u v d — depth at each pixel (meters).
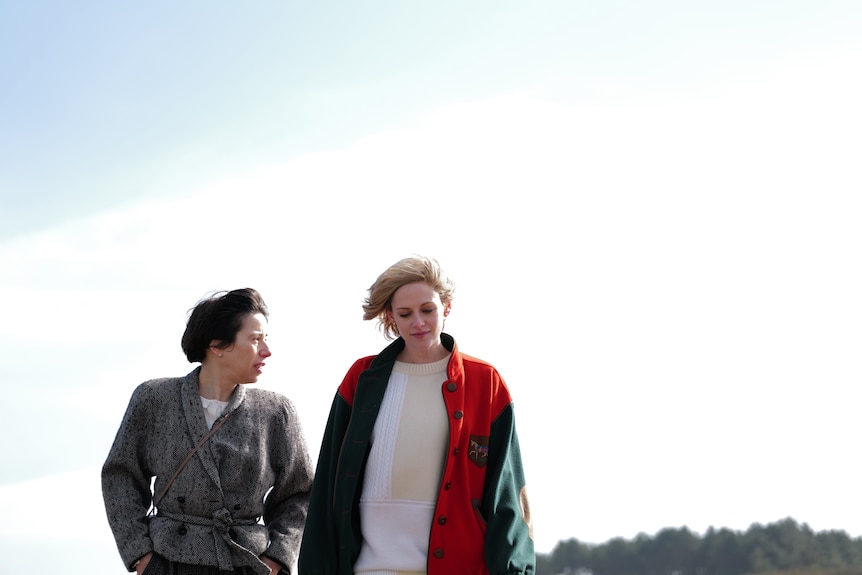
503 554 3.96
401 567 4.02
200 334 4.59
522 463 4.23
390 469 4.14
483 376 4.27
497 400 4.25
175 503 4.43
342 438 4.28
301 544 4.23
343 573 4.09
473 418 4.19
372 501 4.14
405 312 4.20
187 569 4.38
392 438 4.18
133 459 4.53
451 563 4.00
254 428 4.60
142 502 4.53
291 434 4.72
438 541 4.01
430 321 4.20
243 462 4.52
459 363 4.27
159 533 4.37
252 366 4.61
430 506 4.10
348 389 4.38
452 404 4.18
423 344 4.21
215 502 4.43
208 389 4.64
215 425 4.53
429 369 4.31
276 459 4.69
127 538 4.39
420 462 4.14
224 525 4.43
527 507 4.18
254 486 4.54
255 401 4.68
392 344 4.36
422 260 4.24
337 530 4.16
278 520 4.68
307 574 4.16
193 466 4.44
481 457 4.16
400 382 4.30
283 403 4.77
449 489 4.07
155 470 4.50
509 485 4.11
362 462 4.18
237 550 4.42
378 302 4.25
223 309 4.60
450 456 4.09
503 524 4.02
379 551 4.05
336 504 4.17
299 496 4.77
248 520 4.55
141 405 4.55
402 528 4.09
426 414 4.20
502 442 4.18
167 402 4.55
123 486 4.51
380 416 4.24
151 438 4.54
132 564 4.39
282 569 4.56
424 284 4.21
